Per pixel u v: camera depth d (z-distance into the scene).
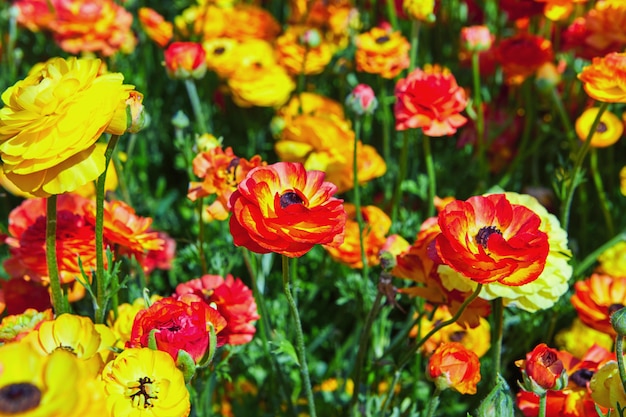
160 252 1.50
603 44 1.60
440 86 1.40
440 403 1.47
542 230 1.22
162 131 2.02
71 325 1.06
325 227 1.06
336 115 1.60
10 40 1.97
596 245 1.70
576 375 1.23
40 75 1.10
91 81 1.06
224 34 1.91
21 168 1.04
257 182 1.07
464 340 1.41
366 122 1.87
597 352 1.27
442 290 1.23
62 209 1.37
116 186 1.61
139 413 1.02
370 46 1.61
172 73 1.54
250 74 1.71
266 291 1.56
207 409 1.34
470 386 1.14
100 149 1.08
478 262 1.07
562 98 1.82
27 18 1.93
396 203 1.56
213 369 1.25
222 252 1.49
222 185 1.29
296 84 1.93
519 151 1.69
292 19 2.07
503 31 2.14
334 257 1.45
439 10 1.96
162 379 1.02
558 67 1.87
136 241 1.26
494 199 1.14
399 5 1.90
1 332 1.18
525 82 1.67
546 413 1.22
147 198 1.76
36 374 0.91
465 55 1.90
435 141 1.91
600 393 1.14
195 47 1.52
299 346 1.17
